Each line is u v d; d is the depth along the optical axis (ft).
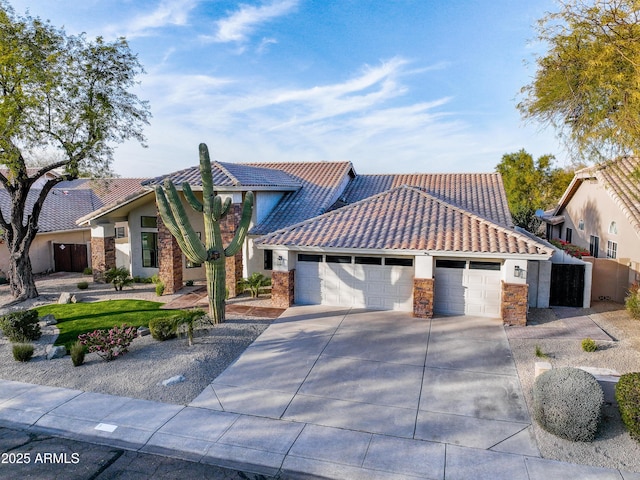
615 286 62.03
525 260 50.34
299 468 26.21
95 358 41.91
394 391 35.63
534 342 45.57
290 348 44.70
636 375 30.32
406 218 60.70
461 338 46.98
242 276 71.10
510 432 29.71
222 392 35.60
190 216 74.74
